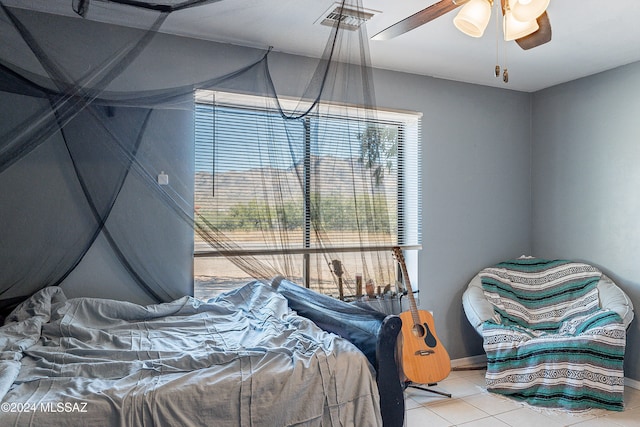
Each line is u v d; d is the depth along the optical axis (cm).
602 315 315
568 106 393
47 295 233
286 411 179
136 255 250
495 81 394
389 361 200
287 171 192
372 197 197
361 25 192
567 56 329
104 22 165
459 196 392
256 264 195
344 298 196
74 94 167
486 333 330
